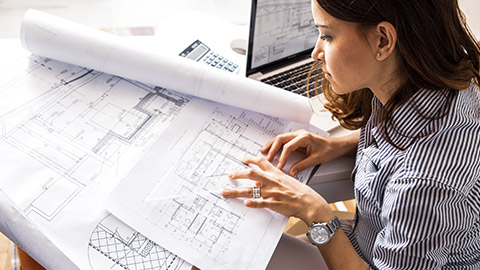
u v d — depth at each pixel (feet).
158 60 3.16
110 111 3.07
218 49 3.84
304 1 3.68
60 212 2.57
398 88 2.62
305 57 4.09
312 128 3.37
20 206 2.56
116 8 4.85
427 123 2.55
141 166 2.81
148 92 3.23
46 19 3.16
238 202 2.79
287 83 3.82
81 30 3.17
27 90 3.08
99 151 2.85
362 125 3.30
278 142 3.11
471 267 2.95
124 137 2.95
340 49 2.46
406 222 2.54
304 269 3.21
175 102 3.21
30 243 2.49
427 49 2.35
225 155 3.00
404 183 2.52
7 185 2.62
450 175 2.45
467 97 2.66
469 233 2.77
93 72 3.28
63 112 3.00
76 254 2.46
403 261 2.66
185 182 2.81
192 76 3.15
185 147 2.97
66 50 3.13
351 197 3.44
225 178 2.88
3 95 3.01
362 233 3.24
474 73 2.57
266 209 2.81
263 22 3.57
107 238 2.53
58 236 2.50
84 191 2.67
